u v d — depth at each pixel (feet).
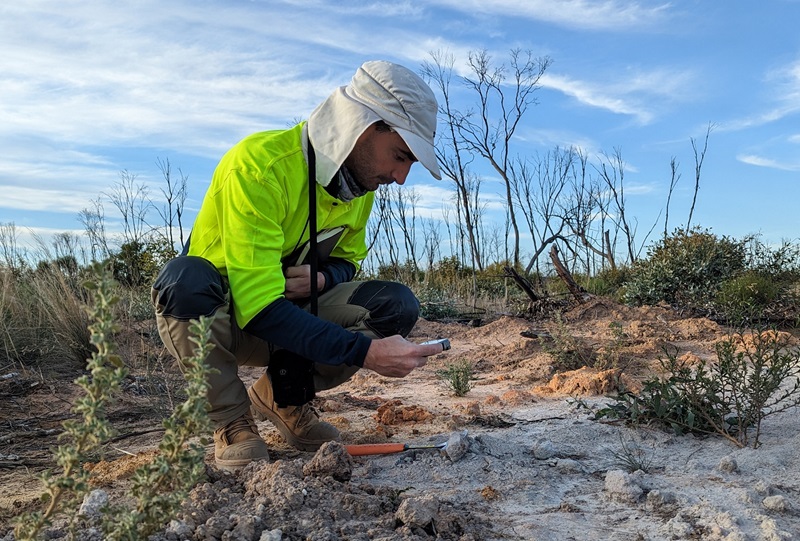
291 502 6.47
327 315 9.52
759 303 27.45
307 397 8.96
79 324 17.22
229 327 8.30
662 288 32.48
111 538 4.42
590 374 13.28
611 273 46.44
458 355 19.62
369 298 9.39
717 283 31.71
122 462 9.17
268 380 9.57
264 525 6.07
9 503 7.82
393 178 8.56
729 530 6.45
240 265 7.85
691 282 32.42
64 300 18.22
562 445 9.39
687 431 9.82
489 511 7.18
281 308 7.80
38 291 19.35
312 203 8.46
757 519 6.75
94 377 4.34
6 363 16.85
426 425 10.91
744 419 9.37
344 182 8.63
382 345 7.76
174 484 4.74
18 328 17.87
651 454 9.00
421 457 8.87
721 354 10.24
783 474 8.06
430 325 26.99
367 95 8.10
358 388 15.06
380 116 8.02
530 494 7.69
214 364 8.24
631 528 6.76
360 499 6.75
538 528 6.72
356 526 6.28
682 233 35.78
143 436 11.14
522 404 12.30
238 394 8.46
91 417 4.35
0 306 18.07
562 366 16.49
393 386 15.15
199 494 6.61
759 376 9.34
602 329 23.62
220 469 7.80
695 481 7.95
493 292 42.22
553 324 24.40
